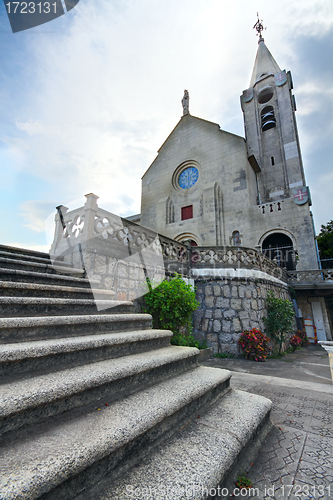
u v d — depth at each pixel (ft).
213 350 25.34
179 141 75.41
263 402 7.70
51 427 4.09
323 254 71.41
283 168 67.72
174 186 73.36
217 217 60.49
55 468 3.13
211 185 63.41
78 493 3.44
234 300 26.12
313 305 47.83
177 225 66.64
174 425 5.66
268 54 84.43
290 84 74.23
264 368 20.34
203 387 6.79
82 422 4.35
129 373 5.88
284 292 40.16
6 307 6.48
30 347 4.96
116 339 6.90
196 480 3.95
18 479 2.86
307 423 7.90
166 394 5.94
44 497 3.00
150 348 8.52
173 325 16.60
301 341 36.76
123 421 4.48
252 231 56.39
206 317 26.35
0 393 3.94
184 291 17.02
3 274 8.91
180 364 8.23
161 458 4.55
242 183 60.34
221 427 5.88
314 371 19.63
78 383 4.73
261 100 81.71
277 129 71.82
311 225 50.72
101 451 3.69
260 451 6.18
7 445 3.53
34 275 9.68
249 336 24.12
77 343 5.85
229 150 64.39
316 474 5.26
